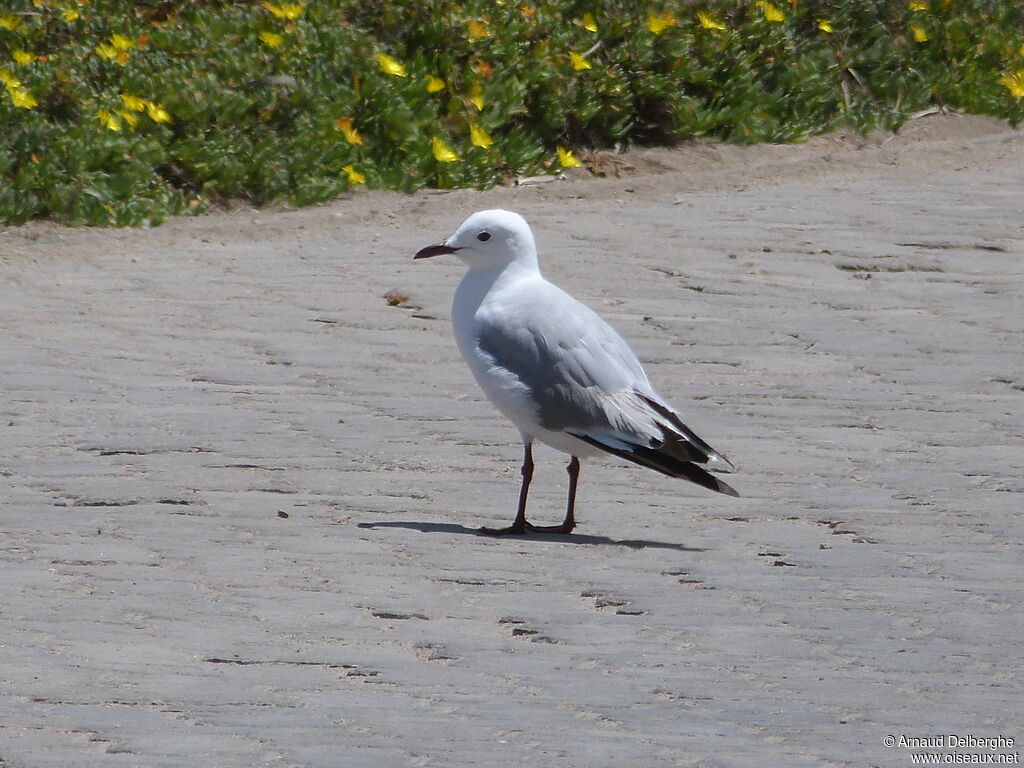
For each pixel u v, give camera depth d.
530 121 22.98
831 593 9.05
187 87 20.86
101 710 7.16
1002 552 9.79
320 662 7.82
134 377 13.48
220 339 14.67
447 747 6.78
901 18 26.59
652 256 17.66
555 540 10.07
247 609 8.57
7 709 7.16
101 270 17.08
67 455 11.48
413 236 18.91
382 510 10.56
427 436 12.25
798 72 24.95
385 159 21.50
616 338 10.59
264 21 22.69
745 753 6.75
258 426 12.30
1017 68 26.39
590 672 7.76
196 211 19.80
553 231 18.83
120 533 9.86
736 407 12.97
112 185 19.50
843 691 7.54
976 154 23.31
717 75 24.50
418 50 23.00
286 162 20.67
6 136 19.66
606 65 23.55
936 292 16.42
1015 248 17.98
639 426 10.09
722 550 9.87
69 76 20.81
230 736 6.88
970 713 7.26
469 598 8.87
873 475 11.39
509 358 10.39
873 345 14.65
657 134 23.67
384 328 15.11
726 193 21.08
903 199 20.38
